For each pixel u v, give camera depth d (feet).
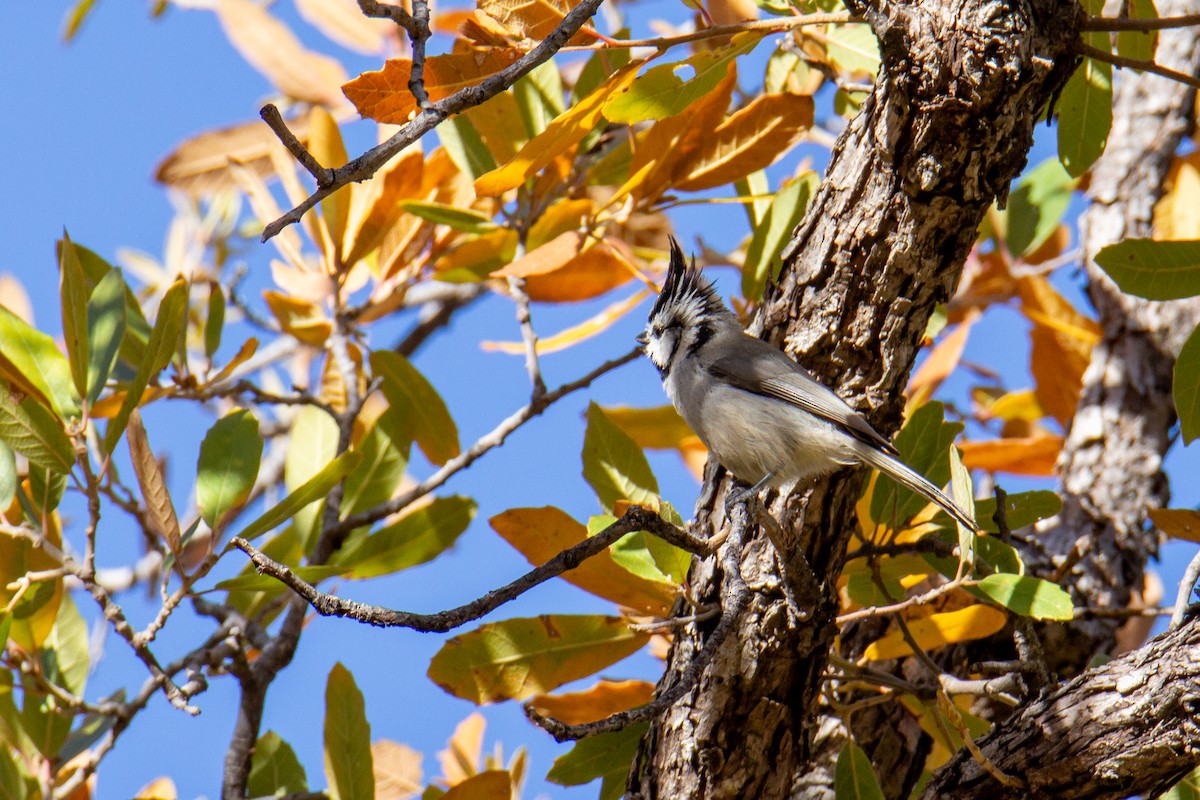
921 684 32.01
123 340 35.94
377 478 37.06
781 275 27.07
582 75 35.42
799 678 26.55
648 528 24.39
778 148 34.04
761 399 27.76
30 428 28.60
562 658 29.43
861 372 26.48
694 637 26.96
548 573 23.06
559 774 30.66
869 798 28.12
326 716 31.22
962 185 23.82
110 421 28.89
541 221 37.81
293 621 34.01
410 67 22.59
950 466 27.71
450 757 37.70
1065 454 39.70
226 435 30.60
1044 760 24.03
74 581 40.40
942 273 25.39
